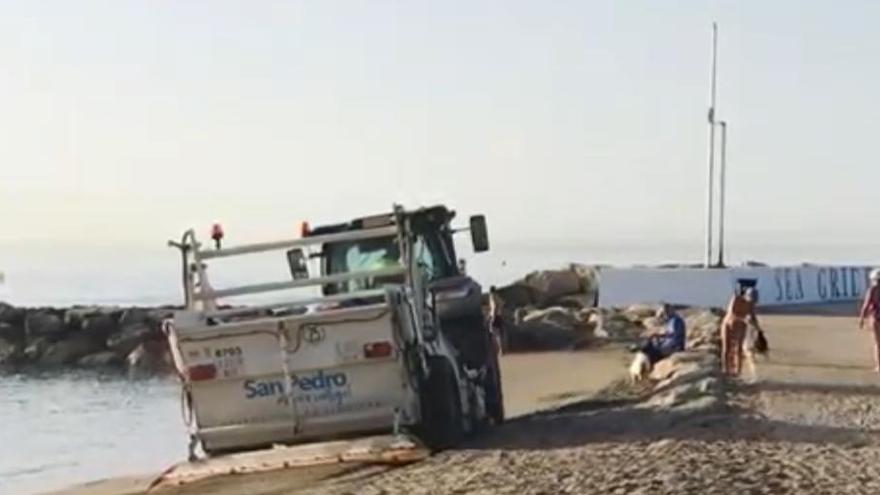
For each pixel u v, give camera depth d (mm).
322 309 17719
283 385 17312
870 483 14094
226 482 17297
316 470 17453
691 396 23688
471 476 15469
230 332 17234
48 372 56656
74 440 31141
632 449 16812
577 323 51125
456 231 21281
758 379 27672
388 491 15180
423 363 18047
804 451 16438
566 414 23219
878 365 30094
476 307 21031
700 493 13516
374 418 17328
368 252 20031
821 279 67125
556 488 14258
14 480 24656
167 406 40125
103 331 62562
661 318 51000
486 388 21141
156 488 17453
